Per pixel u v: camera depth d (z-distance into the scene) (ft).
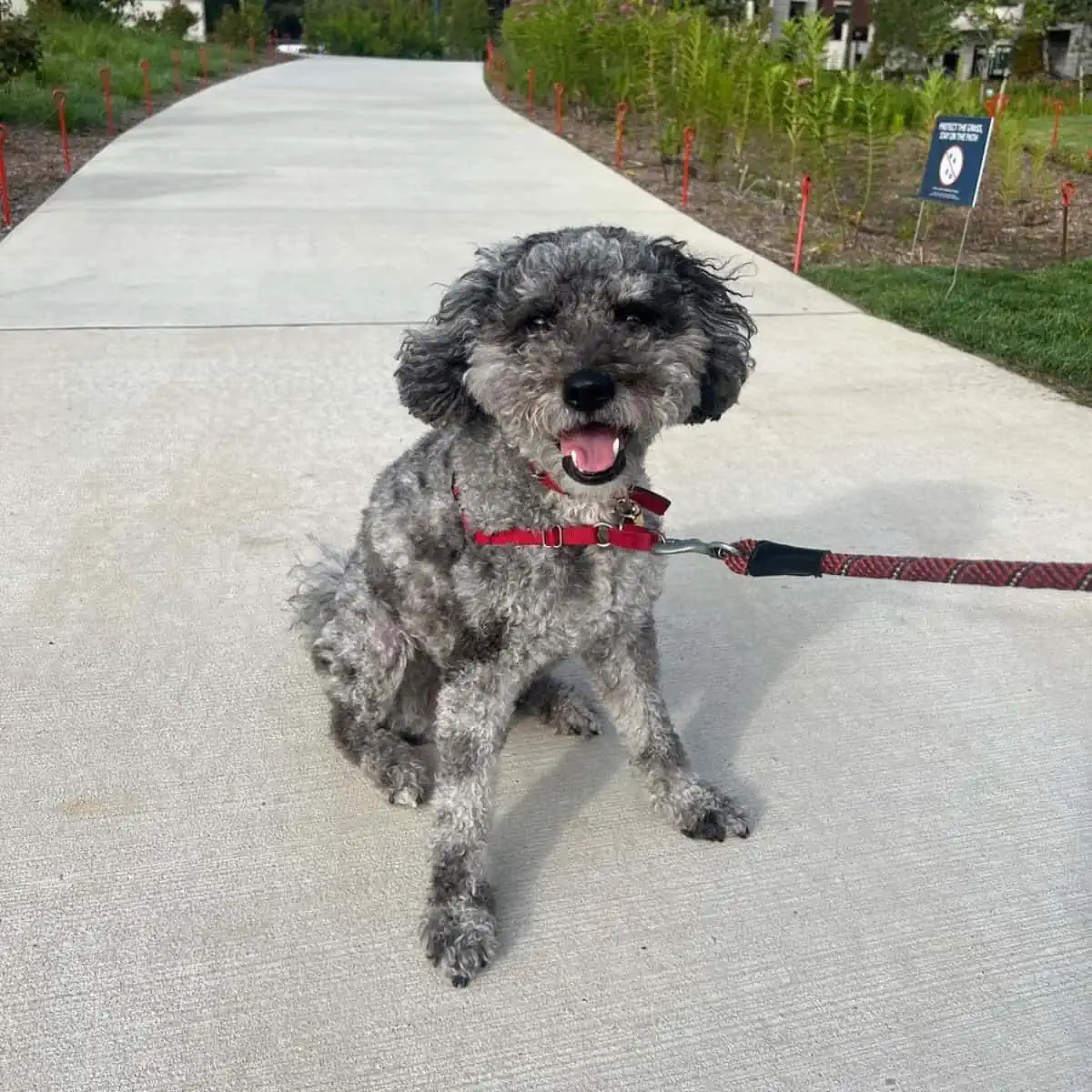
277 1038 2.44
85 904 2.78
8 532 4.53
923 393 6.48
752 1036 2.48
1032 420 6.07
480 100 22.18
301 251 9.15
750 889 2.90
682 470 5.37
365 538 3.19
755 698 3.69
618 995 2.58
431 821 3.00
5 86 16.14
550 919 2.80
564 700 3.54
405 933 2.74
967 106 12.67
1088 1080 2.38
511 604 2.71
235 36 39.14
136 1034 2.44
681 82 14.01
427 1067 2.39
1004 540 4.67
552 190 11.94
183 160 13.19
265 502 4.88
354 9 48.78
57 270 8.36
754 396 6.38
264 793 3.20
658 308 2.76
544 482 2.75
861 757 3.41
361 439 5.58
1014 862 2.99
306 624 3.50
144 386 6.18
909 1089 2.35
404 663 3.16
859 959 2.69
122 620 3.97
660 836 3.10
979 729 3.54
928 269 9.47
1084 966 2.67
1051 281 9.03
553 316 2.72
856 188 12.06
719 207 11.58
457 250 9.29
